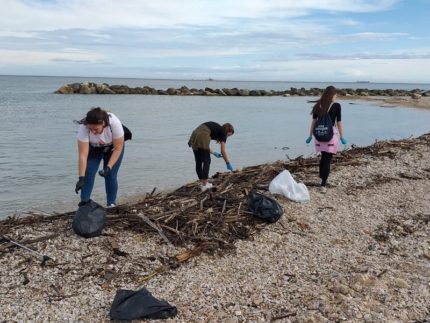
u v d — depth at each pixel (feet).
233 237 17.34
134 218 17.74
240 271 14.94
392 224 19.76
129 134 18.52
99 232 16.37
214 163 40.09
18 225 17.60
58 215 18.53
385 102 153.07
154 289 13.50
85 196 17.71
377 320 11.85
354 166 29.04
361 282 13.97
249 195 19.66
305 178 25.84
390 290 13.60
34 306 12.37
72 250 15.43
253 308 12.59
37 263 14.56
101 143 17.34
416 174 28.25
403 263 15.81
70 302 12.62
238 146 51.16
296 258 16.12
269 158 43.65
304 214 20.16
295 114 99.86
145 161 40.42
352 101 158.71
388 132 68.95
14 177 33.96
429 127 76.89
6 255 14.97
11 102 122.01
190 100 153.07
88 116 16.25
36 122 72.33
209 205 19.76
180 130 64.44
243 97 186.91
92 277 13.98
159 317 11.91
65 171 36.37
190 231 17.19
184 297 13.12
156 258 15.33
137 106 117.08
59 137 55.52
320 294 13.32
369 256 16.46
